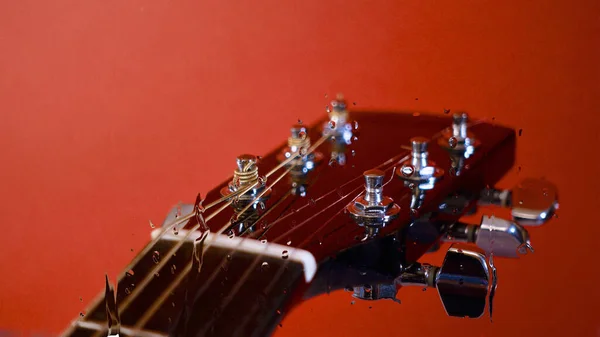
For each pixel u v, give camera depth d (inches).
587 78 22.5
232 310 12.1
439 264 17.0
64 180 23.5
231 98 23.5
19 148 23.1
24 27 22.7
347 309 21.0
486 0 22.6
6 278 21.7
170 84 23.2
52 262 22.2
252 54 23.3
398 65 23.6
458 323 21.9
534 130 23.3
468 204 14.7
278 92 23.8
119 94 23.1
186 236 13.1
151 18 22.7
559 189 23.4
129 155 23.5
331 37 23.4
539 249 23.3
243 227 13.2
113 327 12.0
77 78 23.0
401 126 16.6
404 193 13.8
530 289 23.3
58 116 23.2
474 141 15.8
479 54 23.1
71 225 23.0
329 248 12.6
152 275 12.7
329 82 23.8
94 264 20.6
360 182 14.2
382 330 21.4
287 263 12.5
